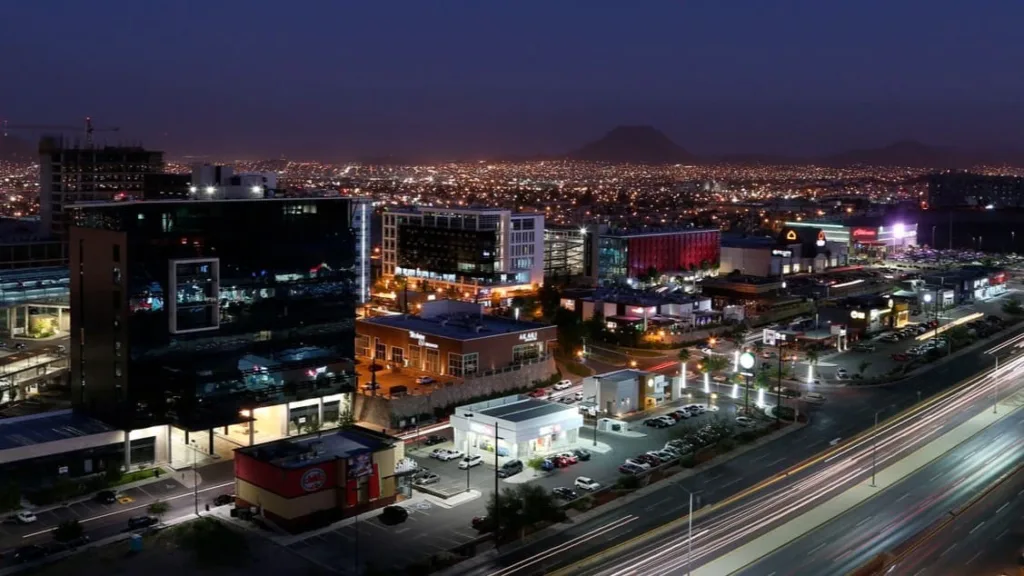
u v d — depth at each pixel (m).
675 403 180.50
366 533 116.56
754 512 124.00
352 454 124.25
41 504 124.25
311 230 155.75
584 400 175.75
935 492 131.62
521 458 144.00
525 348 192.25
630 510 124.88
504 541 114.44
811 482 136.00
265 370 151.00
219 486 131.50
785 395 185.88
